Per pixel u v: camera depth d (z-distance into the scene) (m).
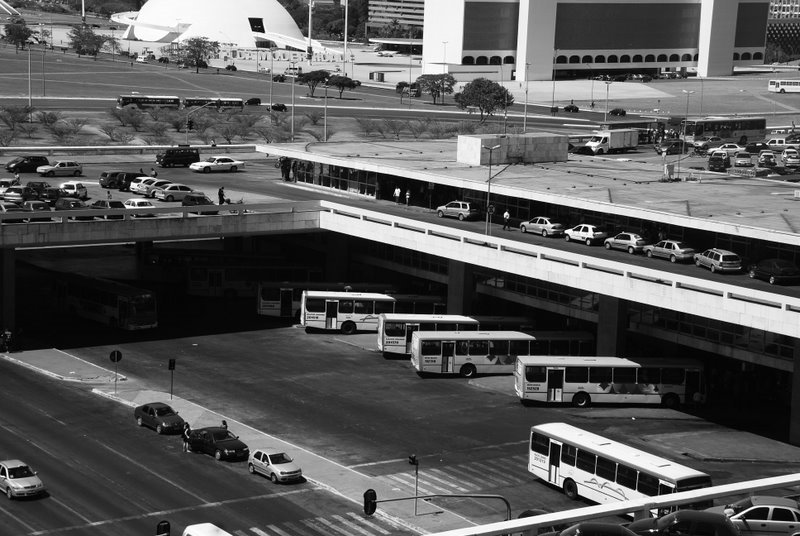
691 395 111.50
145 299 132.62
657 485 81.81
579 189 144.88
